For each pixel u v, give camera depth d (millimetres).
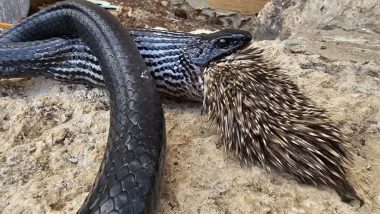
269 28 451
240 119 224
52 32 299
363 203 208
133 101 220
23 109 257
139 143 196
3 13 527
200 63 254
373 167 234
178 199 202
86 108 261
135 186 178
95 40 264
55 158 227
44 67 280
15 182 216
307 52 329
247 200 204
